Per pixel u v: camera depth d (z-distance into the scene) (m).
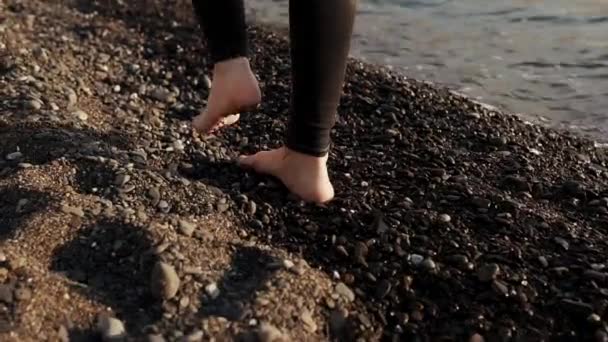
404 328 1.86
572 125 3.54
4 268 1.77
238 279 1.87
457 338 1.83
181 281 1.80
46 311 1.69
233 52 2.25
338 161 2.71
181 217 2.12
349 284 1.96
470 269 2.03
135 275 1.84
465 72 4.18
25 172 2.24
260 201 2.29
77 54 3.77
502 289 1.96
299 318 1.77
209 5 2.20
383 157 2.79
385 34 4.82
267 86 3.51
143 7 4.84
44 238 1.92
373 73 3.79
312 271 1.93
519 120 3.38
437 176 2.60
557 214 2.40
